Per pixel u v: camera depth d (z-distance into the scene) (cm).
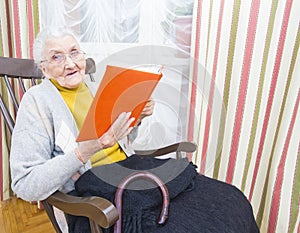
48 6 126
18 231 128
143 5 132
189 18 132
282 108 110
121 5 131
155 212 73
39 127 75
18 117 77
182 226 70
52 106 78
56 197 68
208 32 124
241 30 115
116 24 132
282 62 107
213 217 74
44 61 81
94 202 59
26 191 70
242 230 78
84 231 69
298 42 102
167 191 77
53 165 69
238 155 127
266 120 116
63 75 80
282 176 112
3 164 145
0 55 129
